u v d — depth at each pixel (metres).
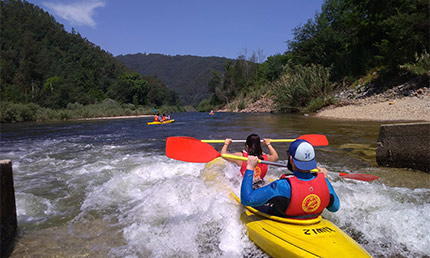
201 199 4.08
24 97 55.66
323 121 14.98
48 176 6.39
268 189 2.90
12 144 11.84
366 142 8.63
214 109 61.19
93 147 10.31
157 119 23.06
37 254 3.10
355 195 4.29
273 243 2.77
